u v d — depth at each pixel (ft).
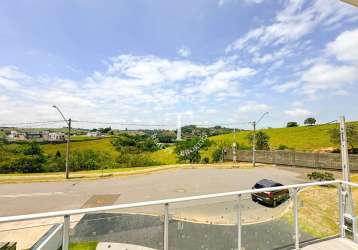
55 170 112.98
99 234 7.71
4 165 104.68
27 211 42.70
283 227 11.02
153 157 153.17
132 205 8.13
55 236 7.30
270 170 100.68
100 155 132.77
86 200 50.47
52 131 164.35
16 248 7.20
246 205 10.45
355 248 11.19
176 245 8.84
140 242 8.29
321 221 12.16
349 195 12.60
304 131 182.70
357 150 111.24
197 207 9.46
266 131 205.46
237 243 9.89
